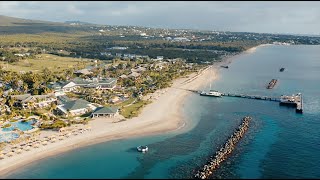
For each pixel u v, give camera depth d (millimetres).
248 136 165875
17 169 131375
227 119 193750
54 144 152750
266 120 191875
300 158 140875
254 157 141875
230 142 154375
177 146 154000
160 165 135375
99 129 171500
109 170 131375
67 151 147000
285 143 156875
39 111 198000
